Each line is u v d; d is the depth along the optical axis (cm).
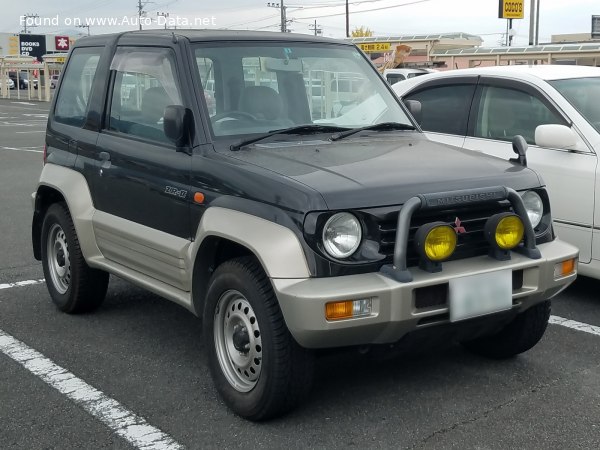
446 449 365
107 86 531
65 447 372
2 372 468
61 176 559
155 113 476
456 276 368
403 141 471
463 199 374
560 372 461
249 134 444
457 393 430
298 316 346
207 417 403
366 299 350
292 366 371
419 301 362
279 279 354
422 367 469
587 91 631
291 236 357
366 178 377
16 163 1616
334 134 467
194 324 561
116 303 612
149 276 480
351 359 480
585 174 570
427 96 719
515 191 395
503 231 384
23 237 873
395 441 374
